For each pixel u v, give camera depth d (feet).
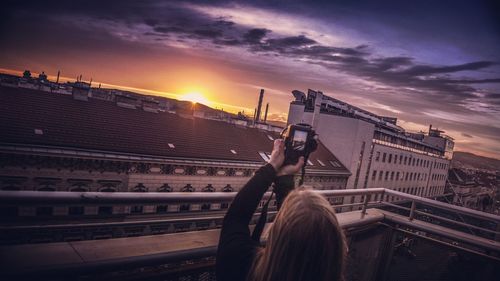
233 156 81.15
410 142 177.58
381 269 14.87
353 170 124.98
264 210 3.90
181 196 6.96
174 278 7.24
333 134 128.77
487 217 13.24
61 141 57.98
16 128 55.77
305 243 2.52
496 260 12.87
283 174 3.92
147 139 71.20
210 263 7.75
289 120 140.05
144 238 7.48
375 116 175.11
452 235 13.78
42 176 55.42
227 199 7.73
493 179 293.23
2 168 51.96
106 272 6.08
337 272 2.63
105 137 65.05
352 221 12.84
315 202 2.75
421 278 13.78
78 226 6.80
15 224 6.23
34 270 5.42
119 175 63.21
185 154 71.82
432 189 222.07
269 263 2.67
